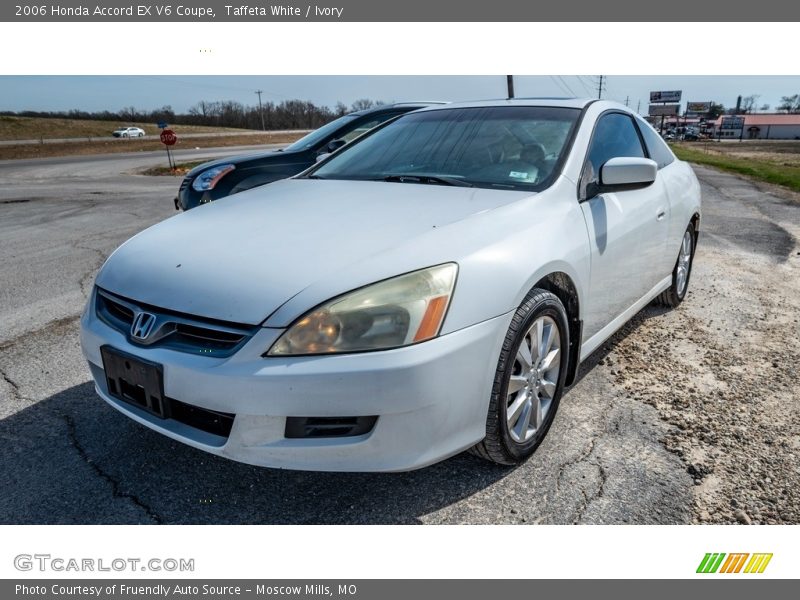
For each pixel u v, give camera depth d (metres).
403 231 2.14
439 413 1.91
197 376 1.85
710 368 3.27
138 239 2.46
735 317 4.12
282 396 1.79
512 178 2.71
